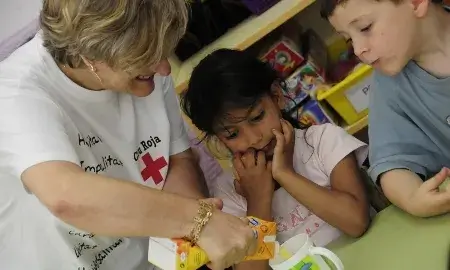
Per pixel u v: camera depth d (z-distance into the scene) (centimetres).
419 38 96
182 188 112
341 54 160
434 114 104
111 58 79
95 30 76
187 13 84
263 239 86
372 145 110
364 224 112
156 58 81
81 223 79
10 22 148
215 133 120
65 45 82
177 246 80
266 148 121
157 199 79
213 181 134
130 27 77
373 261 98
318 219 123
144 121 106
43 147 81
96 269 107
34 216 98
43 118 85
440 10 99
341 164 120
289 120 130
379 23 92
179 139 115
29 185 81
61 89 91
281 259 90
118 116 102
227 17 152
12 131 83
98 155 101
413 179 104
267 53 151
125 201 78
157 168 109
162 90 108
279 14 141
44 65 89
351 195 116
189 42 150
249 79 115
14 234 100
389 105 107
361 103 149
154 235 80
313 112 150
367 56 95
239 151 121
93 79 91
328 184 123
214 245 80
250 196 122
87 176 79
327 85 151
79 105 95
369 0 91
